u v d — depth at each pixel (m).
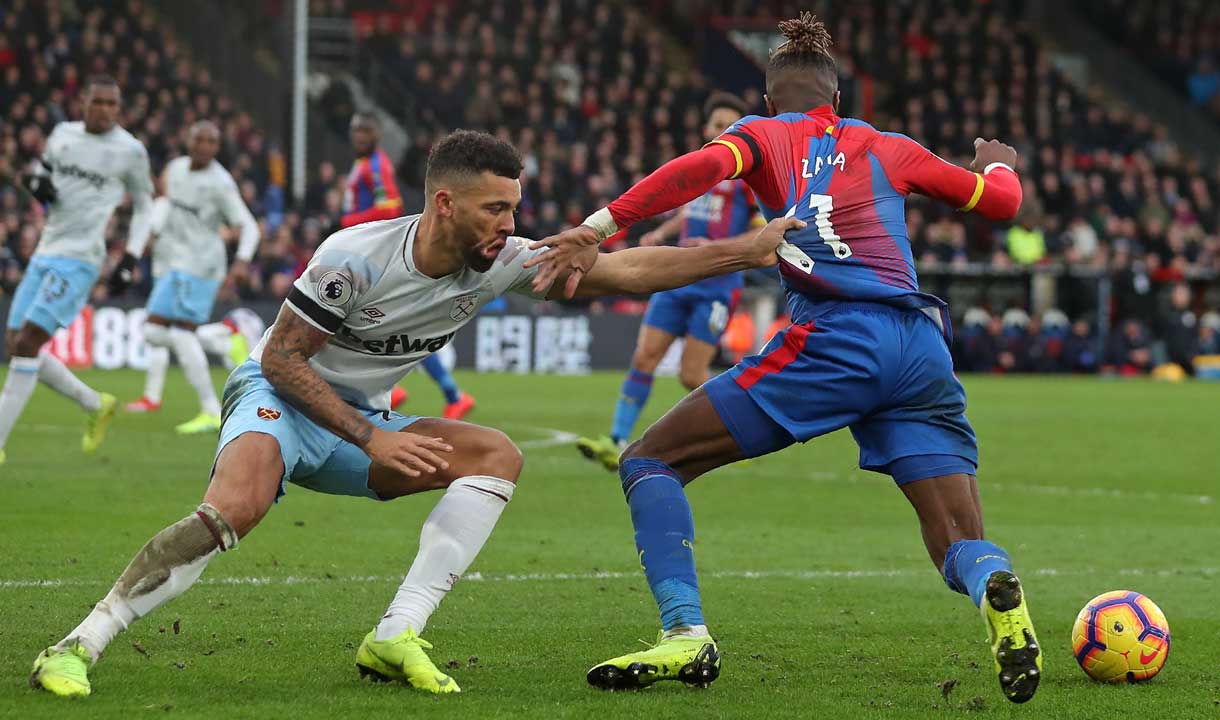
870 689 9.13
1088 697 9.01
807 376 9.24
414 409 32.12
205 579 12.35
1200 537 16.42
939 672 9.67
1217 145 75.56
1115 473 23.23
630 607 11.70
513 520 16.58
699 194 9.08
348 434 8.67
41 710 8.00
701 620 9.05
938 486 9.26
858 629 11.08
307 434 9.02
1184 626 11.39
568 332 49.66
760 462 23.78
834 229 9.35
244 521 8.58
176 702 8.29
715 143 9.26
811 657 10.09
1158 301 56.84
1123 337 55.81
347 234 8.81
